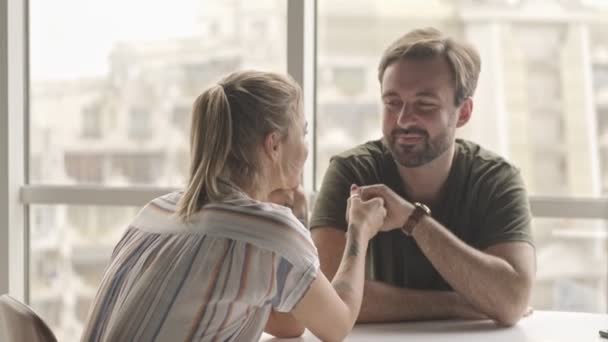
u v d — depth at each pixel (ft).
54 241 9.46
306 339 5.90
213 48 9.04
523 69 8.43
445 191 6.96
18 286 9.36
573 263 8.34
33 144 9.57
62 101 9.50
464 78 6.80
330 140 8.77
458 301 6.58
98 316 5.06
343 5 8.67
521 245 6.59
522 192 6.88
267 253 4.84
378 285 6.59
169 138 9.20
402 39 6.93
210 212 4.94
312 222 6.95
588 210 8.02
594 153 8.35
